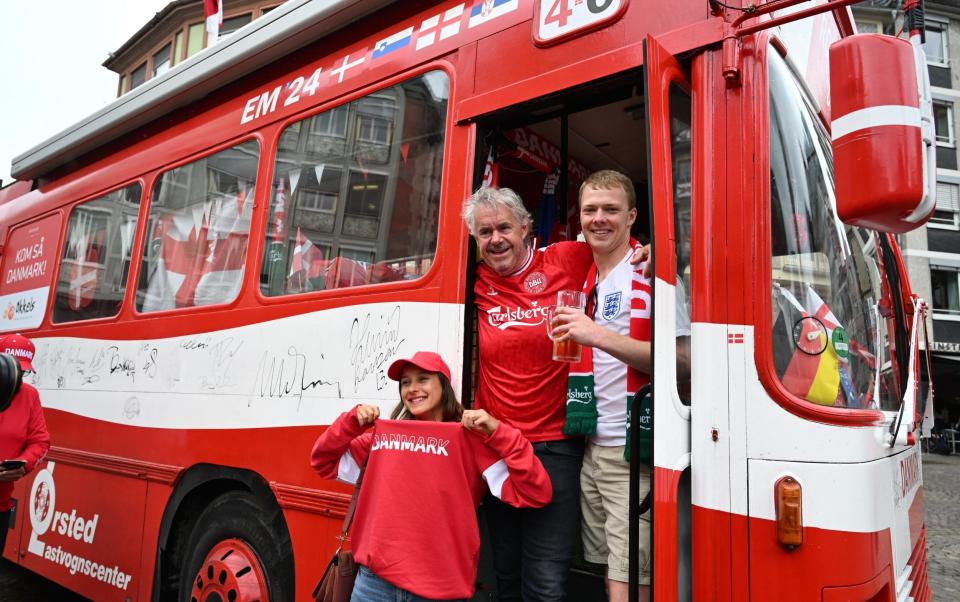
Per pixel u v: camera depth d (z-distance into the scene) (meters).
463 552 2.37
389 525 2.38
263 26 3.65
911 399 2.14
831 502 1.83
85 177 5.20
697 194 2.12
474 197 2.56
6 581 5.77
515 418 2.54
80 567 4.30
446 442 2.39
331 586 2.54
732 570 1.92
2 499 4.00
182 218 4.15
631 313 2.35
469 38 2.86
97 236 4.90
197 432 3.64
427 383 2.49
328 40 3.51
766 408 1.93
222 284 3.75
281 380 3.27
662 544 1.94
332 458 2.62
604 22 2.44
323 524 2.97
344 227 3.19
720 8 2.15
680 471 2.01
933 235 22.53
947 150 22.89
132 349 4.25
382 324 2.89
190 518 3.81
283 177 3.55
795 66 2.43
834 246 2.32
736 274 2.01
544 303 2.55
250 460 3.33
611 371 2.43
